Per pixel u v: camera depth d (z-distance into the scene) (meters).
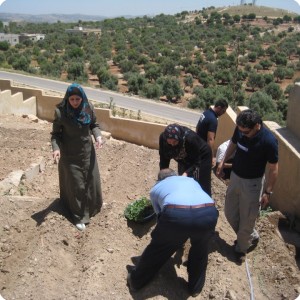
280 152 6.38
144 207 5.61
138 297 4.25
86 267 4.66
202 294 4.42
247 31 149.62
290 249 5.25
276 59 87.75
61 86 37.59
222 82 68.12
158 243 4.09
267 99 43.84
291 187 5.99
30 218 5.59
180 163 4.89
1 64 68.88
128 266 4.72
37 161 8.20
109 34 146.62
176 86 52.28
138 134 10.75
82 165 5.36
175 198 4.00
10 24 194.38
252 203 4.73
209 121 5.91
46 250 4.81
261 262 5.02
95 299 4.11
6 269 4.61
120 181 7.74
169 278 4.61
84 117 5.20
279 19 179.12
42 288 4.26
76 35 129.12
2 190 6.71
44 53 86.75
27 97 13.91
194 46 117.62
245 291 4.48
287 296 4.41
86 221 5.57
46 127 11.30
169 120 29.48
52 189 7.32
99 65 68.44
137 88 53.81
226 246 5.31
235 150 5.32
